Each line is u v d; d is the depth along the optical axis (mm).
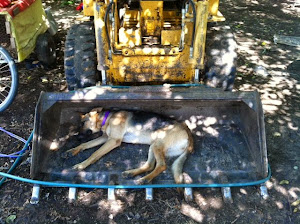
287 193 2889
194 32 3062
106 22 2971
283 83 4652
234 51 3590
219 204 2758
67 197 2812
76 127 3283
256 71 4965
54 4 8188
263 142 2801
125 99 2934
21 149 3402
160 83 3621
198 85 3371
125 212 2699
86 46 3570
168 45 3385
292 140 3537
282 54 5598
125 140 3203
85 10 3592
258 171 2869
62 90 4453
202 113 3279
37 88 4492
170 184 2781
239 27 6840
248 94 2932
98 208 2732
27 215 2674
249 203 2773
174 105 3186
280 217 2668
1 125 3766
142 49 3223
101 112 3186
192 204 2756
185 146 3008
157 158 2910
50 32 5215
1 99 4223
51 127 3068
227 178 2863
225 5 8344
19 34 4062
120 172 2932
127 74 3457
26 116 3932
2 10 3789
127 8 3652
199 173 2922
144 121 3127
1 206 2754
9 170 3076
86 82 3539
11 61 3779
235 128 3285
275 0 8766
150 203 2766
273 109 4059
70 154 3066
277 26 6953
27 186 2943
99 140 3205
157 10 3340
